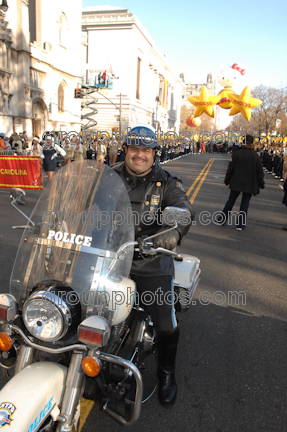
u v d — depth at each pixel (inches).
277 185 554.6
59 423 62.5
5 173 387.9
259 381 100.8
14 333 68.8
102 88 1283.2
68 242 69.2
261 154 877.2
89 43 1457.9
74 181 75.3
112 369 74.7
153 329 85.9
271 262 194.7
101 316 65.9
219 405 91.4
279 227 276.2
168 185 87.0
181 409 89.5
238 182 255.1
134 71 1451.8
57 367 64.9
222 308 141.6
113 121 1433.3
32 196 345.7
